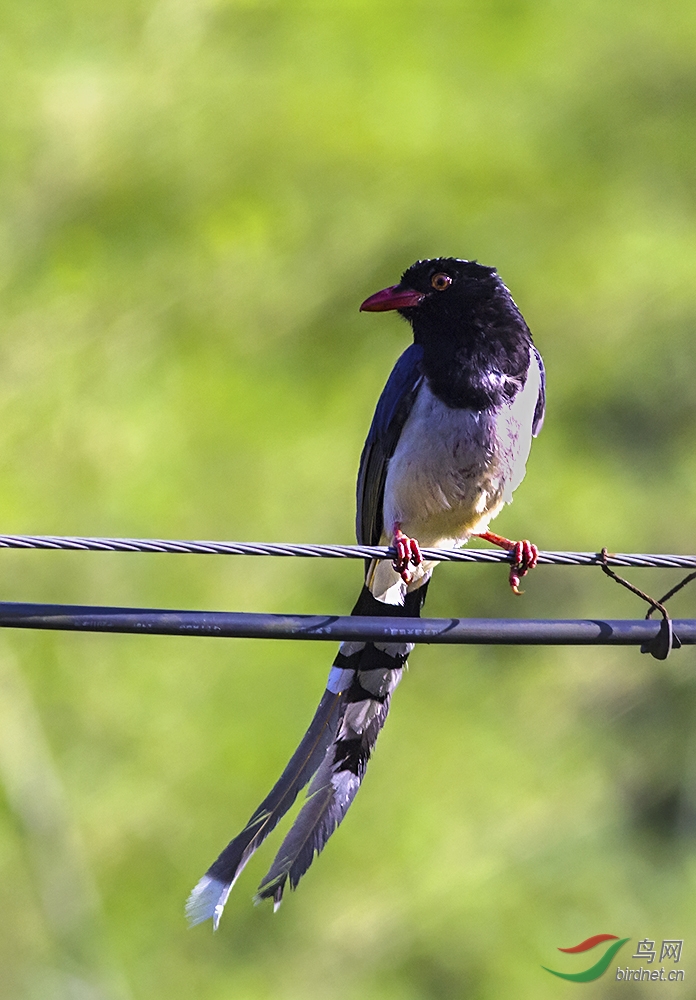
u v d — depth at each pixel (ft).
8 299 50.37
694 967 49.93
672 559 20.21
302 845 21.70
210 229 51.34
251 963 45.19
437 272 26.07
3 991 42.98
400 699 49.75
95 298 50.90
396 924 46.52
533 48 59.16
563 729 52.80
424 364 25.85
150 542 18.30
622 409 59.21
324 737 22.74
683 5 62.23
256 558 47.70
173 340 51.13
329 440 50.11
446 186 55.06
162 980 44.16
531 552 20.36
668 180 62.03
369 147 53.36
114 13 53.42
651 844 54.24
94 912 44.06
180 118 53.06
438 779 48.60
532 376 26.45
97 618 18.58
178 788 44.88
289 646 46.26
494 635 19.51
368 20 55.72
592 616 55.26
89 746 45.62
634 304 57.52
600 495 55.06
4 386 48.80
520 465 26.16
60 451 47.67
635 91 62.49
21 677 45.47
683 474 57.98
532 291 55.83
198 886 21.06
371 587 27.22
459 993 46.85
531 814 50.11
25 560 46.09
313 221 53.16
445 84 56.90
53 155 51.80
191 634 18.75
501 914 47.88
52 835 44.27
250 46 55.26
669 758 54.85
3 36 52.11
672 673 54.95
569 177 58.80
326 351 52.80
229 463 48.57
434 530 26.68
